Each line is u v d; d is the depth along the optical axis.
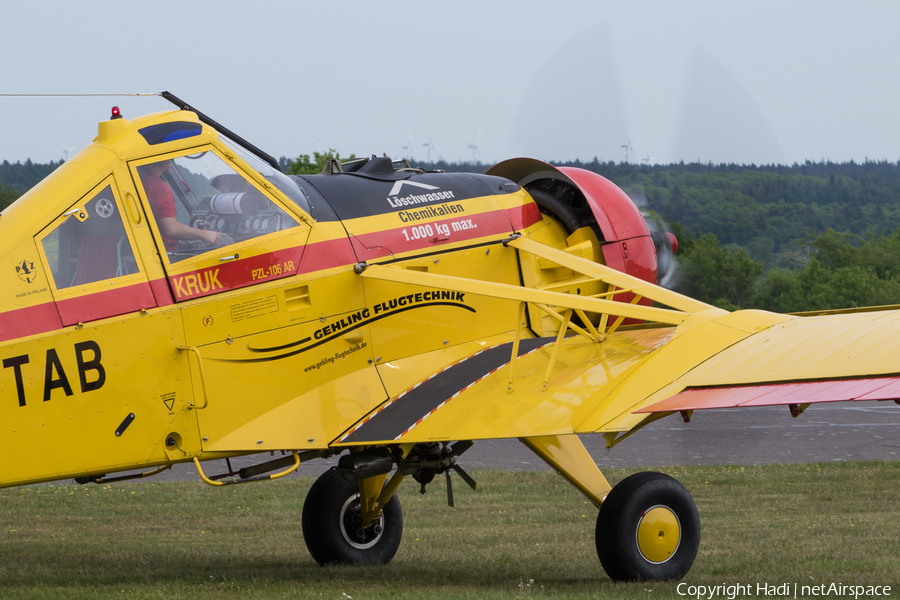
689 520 24.28
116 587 22.33
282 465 24.22
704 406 19.55
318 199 25.45
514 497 45.69
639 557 23.62
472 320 27.41
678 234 38.75
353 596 21.20
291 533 36.41
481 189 29.02
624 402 21.59
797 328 22.12
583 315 25.97
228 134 24.95
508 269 28.45
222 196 23.05
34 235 20.36
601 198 30.64
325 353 24.19
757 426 76.56
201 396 21.88
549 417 22.16
